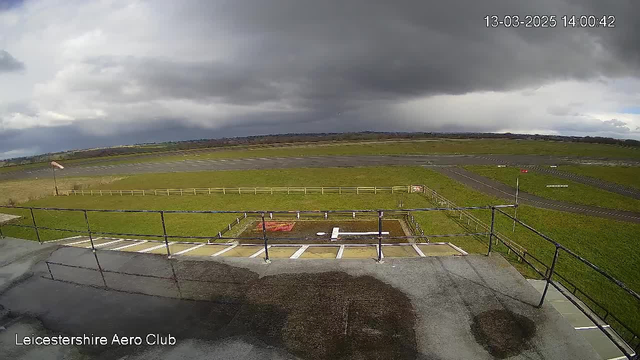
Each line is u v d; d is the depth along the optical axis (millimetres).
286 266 6219
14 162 106125
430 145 100875
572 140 120500
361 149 93438
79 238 15039
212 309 4945
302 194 39812
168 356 4012
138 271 6406
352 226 26172
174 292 5512
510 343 3990
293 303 4984
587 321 9336
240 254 10422
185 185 49344
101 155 115375
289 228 26234
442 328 4297
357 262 6230
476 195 36594
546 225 26422
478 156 69062
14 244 8312
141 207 37375
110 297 5480
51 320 4922
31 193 47125
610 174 46469
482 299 4918
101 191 45688
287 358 3883
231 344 4160
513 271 5715
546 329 4227
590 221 27344
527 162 59000
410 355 3846
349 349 3979
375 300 4969
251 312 4816
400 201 34656
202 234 25812
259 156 85000
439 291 5156
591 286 17031
